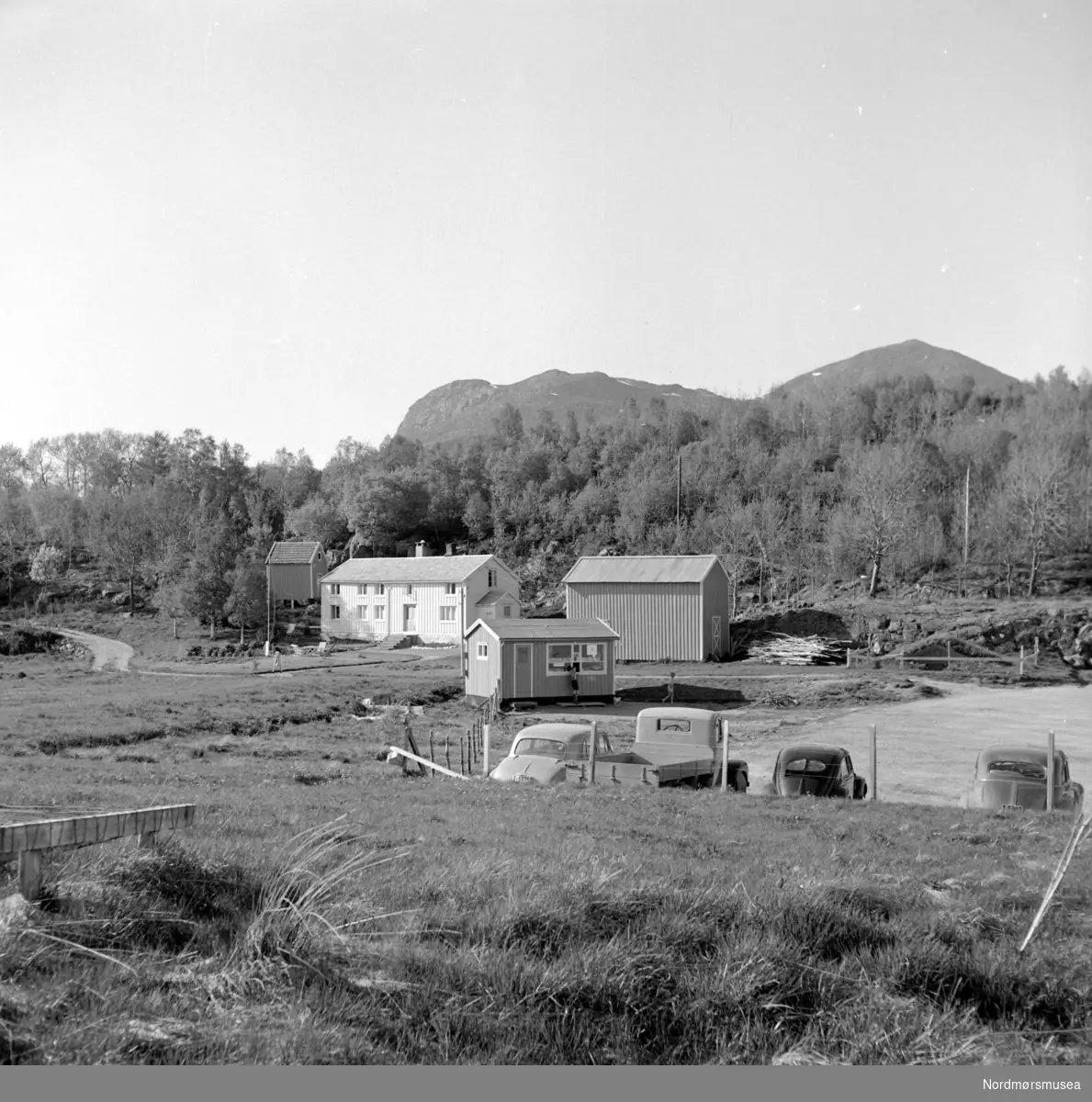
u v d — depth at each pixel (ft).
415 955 18.69
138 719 91.20
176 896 20.51
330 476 439.63
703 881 24.82
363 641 234.99
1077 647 170.91
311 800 42.80
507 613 224.12
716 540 281.54
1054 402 330.54
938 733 100.07
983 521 250.98
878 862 30.99
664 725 62.18
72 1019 15.29
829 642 188.03
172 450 427.74
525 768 57.62
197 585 240.94
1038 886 28.19
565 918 20.51
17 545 330.54
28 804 36.70
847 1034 17.80
